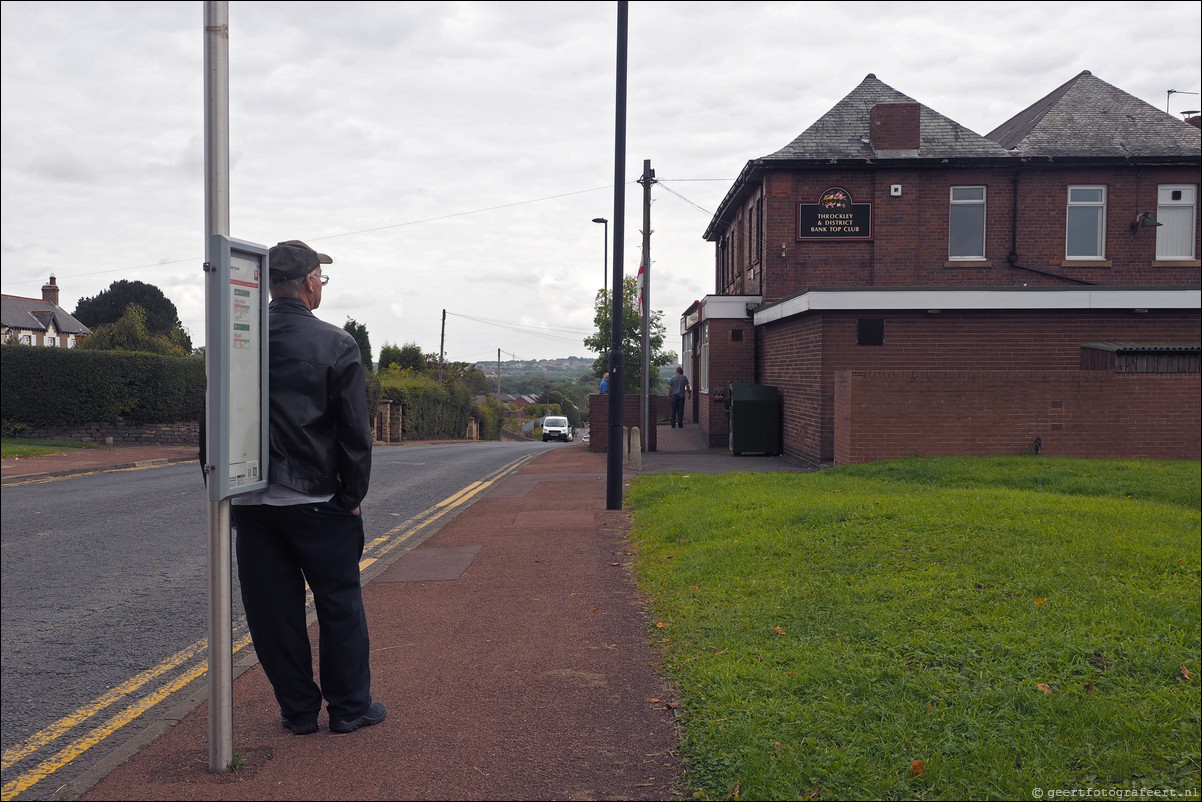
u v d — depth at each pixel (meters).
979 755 3.70
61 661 5.31
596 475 15.48
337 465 3.85
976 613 5.48
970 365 16.11
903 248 21.08
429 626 5.78
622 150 11.16
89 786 3.47
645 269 22.52
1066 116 22.03
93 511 11.34
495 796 3.39
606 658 5.01
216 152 3.31
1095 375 13.87
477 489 14.42
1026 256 21.12
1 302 51.12
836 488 11.06
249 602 3.88
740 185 23.22
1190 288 15.85
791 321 18.19
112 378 24.91
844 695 4.22
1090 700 4.24
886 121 21.00
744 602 5.84
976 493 10.05
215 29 3.30
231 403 3.43
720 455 19.48
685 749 3.75
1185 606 5.70
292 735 3.97
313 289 3.96
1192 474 11.79
